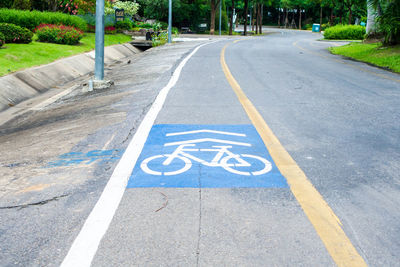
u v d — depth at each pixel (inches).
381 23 853.8
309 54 875.4
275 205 140.4
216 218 130.4
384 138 229.0
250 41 1465.3
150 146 207.5
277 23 5812.0
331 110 303.6
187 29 2623.0
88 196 148.9
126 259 108.0
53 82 582.2
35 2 1263.5
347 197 148.3
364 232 123.0
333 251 112.2
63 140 238.7
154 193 149.7
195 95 360.2
